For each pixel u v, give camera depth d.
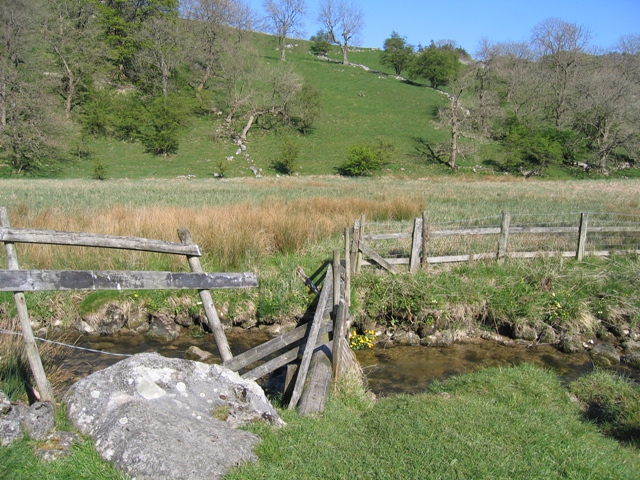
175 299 10.44
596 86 58.28
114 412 4.39
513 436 5.17
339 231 14.11
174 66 64.56
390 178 49.12
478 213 18.66
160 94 63.75
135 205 17.34
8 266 4.42
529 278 11.42
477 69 69.75
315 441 4.78
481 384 7.53
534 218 17.39
